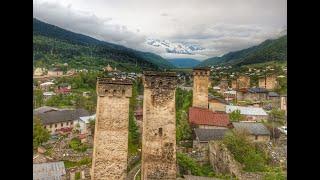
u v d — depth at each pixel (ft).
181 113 193.06
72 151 163.02
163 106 90.22
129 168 131.85
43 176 119.75
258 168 127.13
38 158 141.69
